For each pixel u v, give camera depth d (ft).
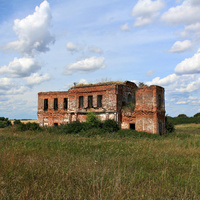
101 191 21.08
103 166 31.27
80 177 25.62
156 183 24.85
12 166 28.27
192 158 42.01
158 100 95.04
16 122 183.11
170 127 102.53
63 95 120.88
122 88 104.42
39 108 128.77
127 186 22.93
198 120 232.53
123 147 52.37
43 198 19.85
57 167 28.91
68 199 20.01
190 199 21.01
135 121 97.30
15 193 20.43
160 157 40.96
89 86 109.09
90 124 94.84
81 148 47.96
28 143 54.95
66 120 117.91
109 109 101.19
